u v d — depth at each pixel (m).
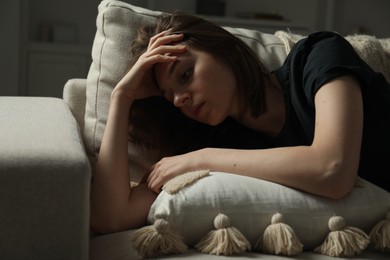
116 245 1.06
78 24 3.85
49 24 3.79
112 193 1.17
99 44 1.43
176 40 1.24
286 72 1.28
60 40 3.72
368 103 1.21
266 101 1.29
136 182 1.39
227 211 0.98
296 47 1.28
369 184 1.09
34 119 1.10
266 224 0.99
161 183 1.13
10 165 0.83
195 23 1.27
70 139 0.95
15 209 0.84
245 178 1.04
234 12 4.09
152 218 1.03
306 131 1.21
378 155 1.21
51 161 0.84
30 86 3.56
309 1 4.16
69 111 1.29
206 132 1.38
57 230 0.85
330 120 1.07
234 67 1.24
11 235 0.84
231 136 1.37
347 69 1.13
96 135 1.39
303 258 0.96
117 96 1.25
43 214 0.84
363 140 1.21
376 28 4.25
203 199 0.99
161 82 1.24
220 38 1.24
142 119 1.37
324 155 1.03
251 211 0.99
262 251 0.99
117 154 1.20
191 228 0.99
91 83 1.43
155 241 0.95
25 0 3.51
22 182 0.83
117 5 1.43
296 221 1.00
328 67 1.13
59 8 3.81
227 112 1.24
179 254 0.96
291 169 1.03
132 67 1.27
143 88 1.30
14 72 3.42
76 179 0.85
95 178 1.19
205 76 1.20
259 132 1.33
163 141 1.39
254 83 1.25
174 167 1.12
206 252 0.96
